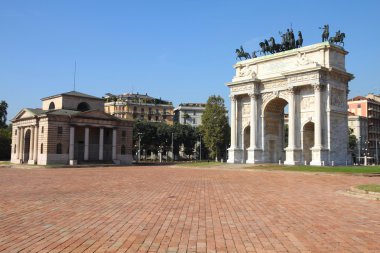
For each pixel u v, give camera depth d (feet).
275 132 332.80
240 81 328.49
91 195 96.37
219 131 446.60
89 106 415.03
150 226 56.54
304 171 208.85
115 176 178.50
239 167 268.82
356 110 627.87
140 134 506.89
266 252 42.50
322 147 273.33
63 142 352.49
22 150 386.11
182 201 84.99
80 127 376.89
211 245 45.37
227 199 89.10
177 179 157.48
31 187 119.34
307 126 296.30
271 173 206.49
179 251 42.73
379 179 158.10
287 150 291.58
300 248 44.09
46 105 423.64
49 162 341.62
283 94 306.96
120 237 49.29
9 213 67.82
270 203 82.17
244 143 336.08
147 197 92.48
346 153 295.28
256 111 321.93
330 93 282.15
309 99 289.33
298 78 290.56
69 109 397.39
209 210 72.08
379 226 57.06
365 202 84.02
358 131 585.63
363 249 43.70
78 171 236.63
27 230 53.42
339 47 289.33
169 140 551.59
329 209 73.77
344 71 291.38
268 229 54.75
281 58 310.24
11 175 189.37
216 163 324.80
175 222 59.88
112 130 393.09
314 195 98.07
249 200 87.20
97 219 62.18
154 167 308.81
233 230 53.93
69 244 45.42
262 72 324.60
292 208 74.95
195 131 572.10
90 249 43.16
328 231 53.42
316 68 274.36
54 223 58.65
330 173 191.83
